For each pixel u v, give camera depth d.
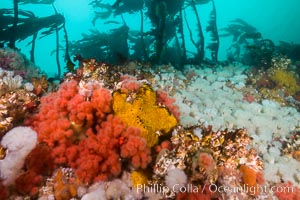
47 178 0.55
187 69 1.45
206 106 1.02
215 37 2.00
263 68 1.49
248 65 1.67
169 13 1.92
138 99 0.58
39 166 0.54
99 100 0.59
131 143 0.53
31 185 0.52
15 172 0.51
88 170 0.53
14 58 1.11
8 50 1.12
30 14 2.14
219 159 0.59
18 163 0.52
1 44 1.77
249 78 1.42
